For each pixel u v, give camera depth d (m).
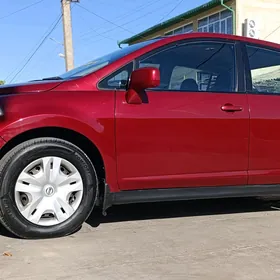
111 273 3.22
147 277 3.16
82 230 4.25
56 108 3.80
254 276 3.21
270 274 3.25
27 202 3.81
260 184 4.55
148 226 4.44
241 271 3.30
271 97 4.58
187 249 3.75
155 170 4.14
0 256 3.50
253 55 4.72
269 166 4.53
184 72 4.38
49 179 3.86
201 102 4.28
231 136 4.34
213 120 4.27
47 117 3.75
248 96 4.49
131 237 4.05
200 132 4.23
